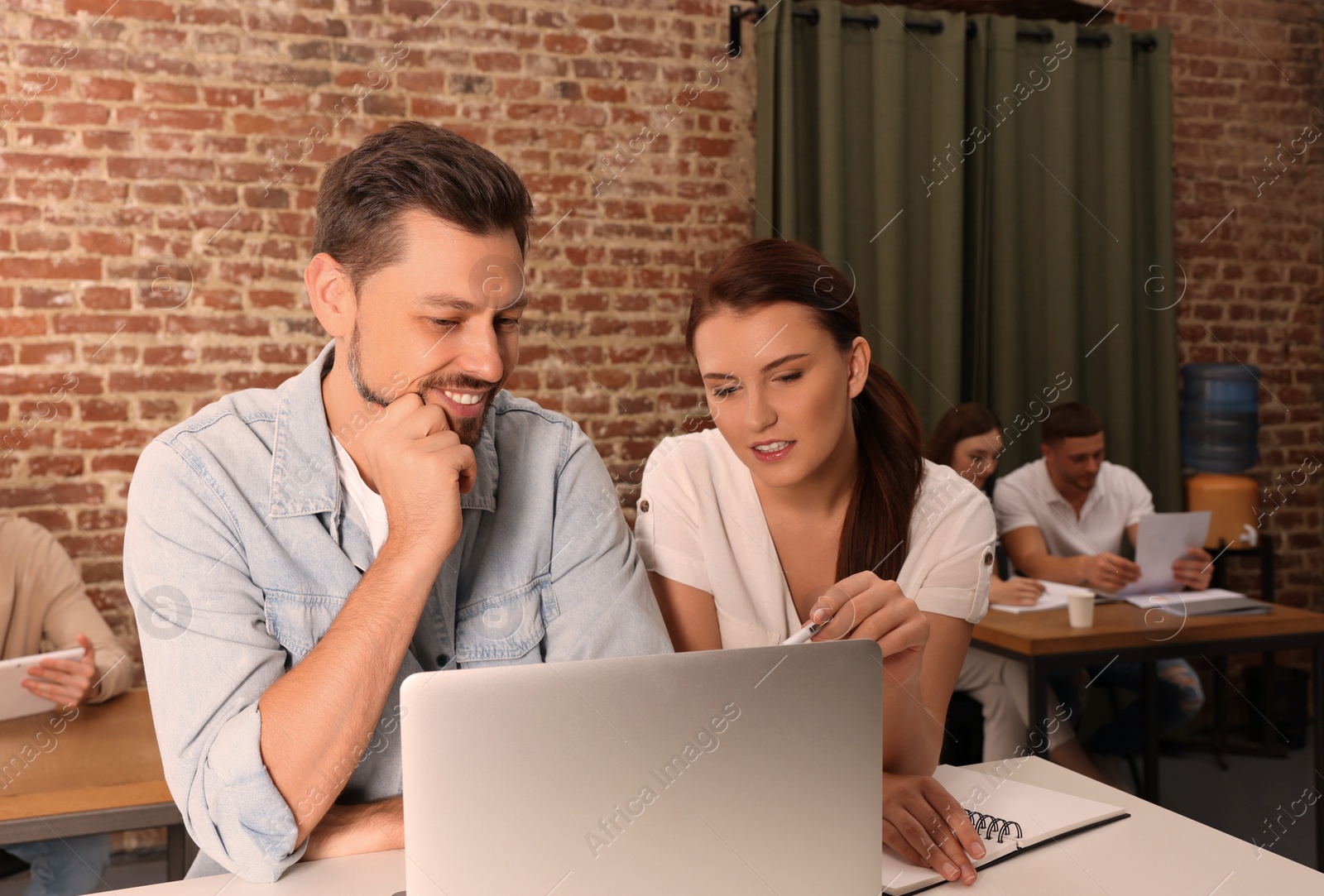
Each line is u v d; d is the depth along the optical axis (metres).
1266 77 2.93
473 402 0.95
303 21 2.28
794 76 2.62
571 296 2.47
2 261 2.11
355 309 0.95
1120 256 2.78
